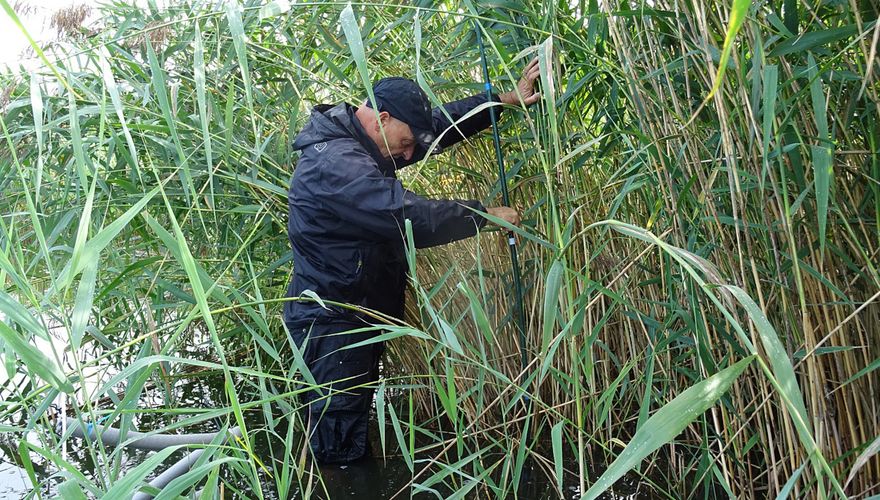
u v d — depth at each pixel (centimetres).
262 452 290
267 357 360
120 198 285
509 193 287
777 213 172
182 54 306
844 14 157
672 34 193
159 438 265
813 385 169
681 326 257
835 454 183
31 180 283
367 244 258
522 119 258
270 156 293
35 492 149
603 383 290
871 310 180
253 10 279
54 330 367
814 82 141
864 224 176
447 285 302
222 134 278
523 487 247
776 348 112
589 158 246
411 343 319
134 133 267
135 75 294
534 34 234
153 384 378
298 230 259
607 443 265
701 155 201
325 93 326
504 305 294
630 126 230
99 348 379
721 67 77
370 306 268
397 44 290
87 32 289
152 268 320
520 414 285
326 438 273
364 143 259
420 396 321
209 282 184
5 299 138
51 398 172
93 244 144
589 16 219
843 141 180
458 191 311
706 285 125
